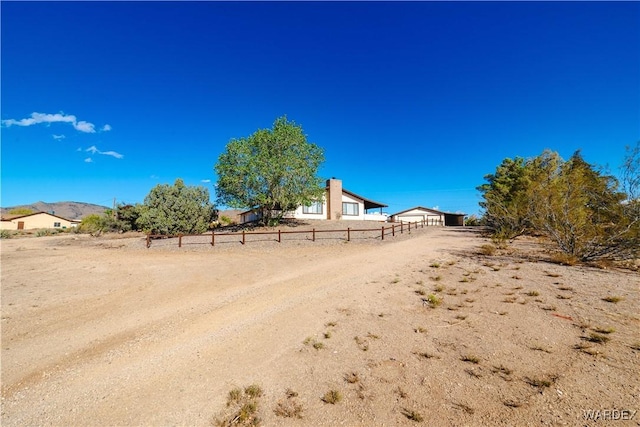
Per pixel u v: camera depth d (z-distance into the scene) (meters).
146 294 8.01
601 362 3.67
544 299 5.90
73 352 4.70
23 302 7.34
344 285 7.88
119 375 3.97
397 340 4.61
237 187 24.81
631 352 3.85
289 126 25.52
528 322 4.93
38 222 57.91
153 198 25.17
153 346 4.84
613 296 5.87
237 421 3.00
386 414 3.02
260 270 10.75
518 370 3.63
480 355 4.02
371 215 39.00
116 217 34.53
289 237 19.83
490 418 2.89
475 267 9.01
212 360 4.28
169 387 3.65
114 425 3.02
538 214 10.67
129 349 4.75
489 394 3.23
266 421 2.99
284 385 3.58
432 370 3.75
